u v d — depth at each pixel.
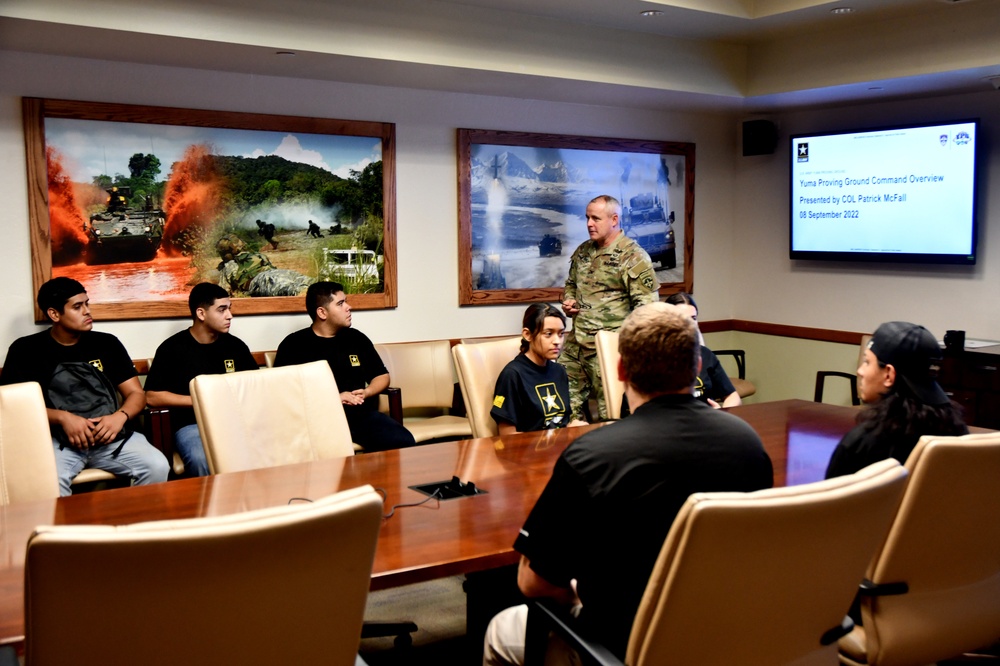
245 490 2.20
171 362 3.82
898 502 1.70
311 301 4.12
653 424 1.47
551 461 2.50
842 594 1.47
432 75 4.34
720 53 4.98
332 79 4.48
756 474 1.49
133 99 4.05
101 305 4.05
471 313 5.09
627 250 4.42
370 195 4.68
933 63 4.23
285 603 1.21
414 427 4.26
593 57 4.52
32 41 3.60
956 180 4.82
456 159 4.95
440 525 1.92
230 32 3.59
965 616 1.85
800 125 5.72
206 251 4.29
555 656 1.65
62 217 3.95
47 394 3.51
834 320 5.61
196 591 1.13
